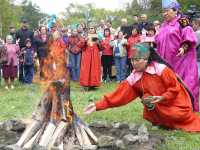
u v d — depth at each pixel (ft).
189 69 18.62
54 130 13.43
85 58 28.55
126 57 31.42
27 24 31.60
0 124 15.71
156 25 29.76
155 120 16.34
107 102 15.46
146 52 15.40
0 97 24.76
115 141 13.62
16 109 20.80
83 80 28.40
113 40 31.73
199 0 62.23
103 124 15.92
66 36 31.50
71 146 13.43
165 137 15.07
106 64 32.22
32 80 31.60
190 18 21.84
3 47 29.48
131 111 19.77
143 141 14.01
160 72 15.52
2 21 92.07
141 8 84.84
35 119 13.69
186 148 13.98
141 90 15.80
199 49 20.77
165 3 18.54
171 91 15.46
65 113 13.66
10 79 29.60
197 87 18.72
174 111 15.71
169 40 18.47
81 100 23.20
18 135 14.92
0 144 13.82
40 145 13.12
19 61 31.53
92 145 13.61
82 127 13.93
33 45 31.37
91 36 28.53
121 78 31.58
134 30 30.76
